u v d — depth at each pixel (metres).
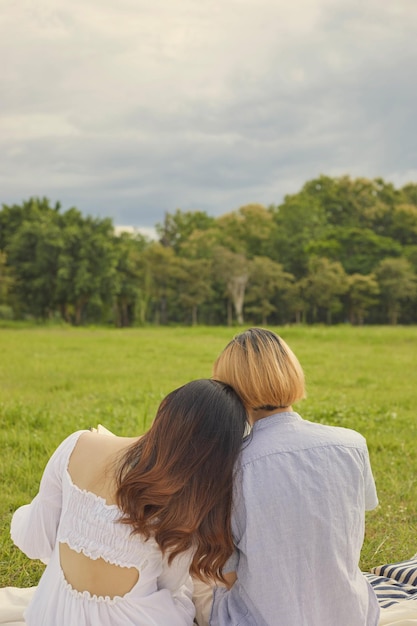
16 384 10.17
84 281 51.88
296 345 19.88
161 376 11.43
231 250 71.88
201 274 61.53
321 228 74.50
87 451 2.06
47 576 2.05
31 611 2.03
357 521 2.03
